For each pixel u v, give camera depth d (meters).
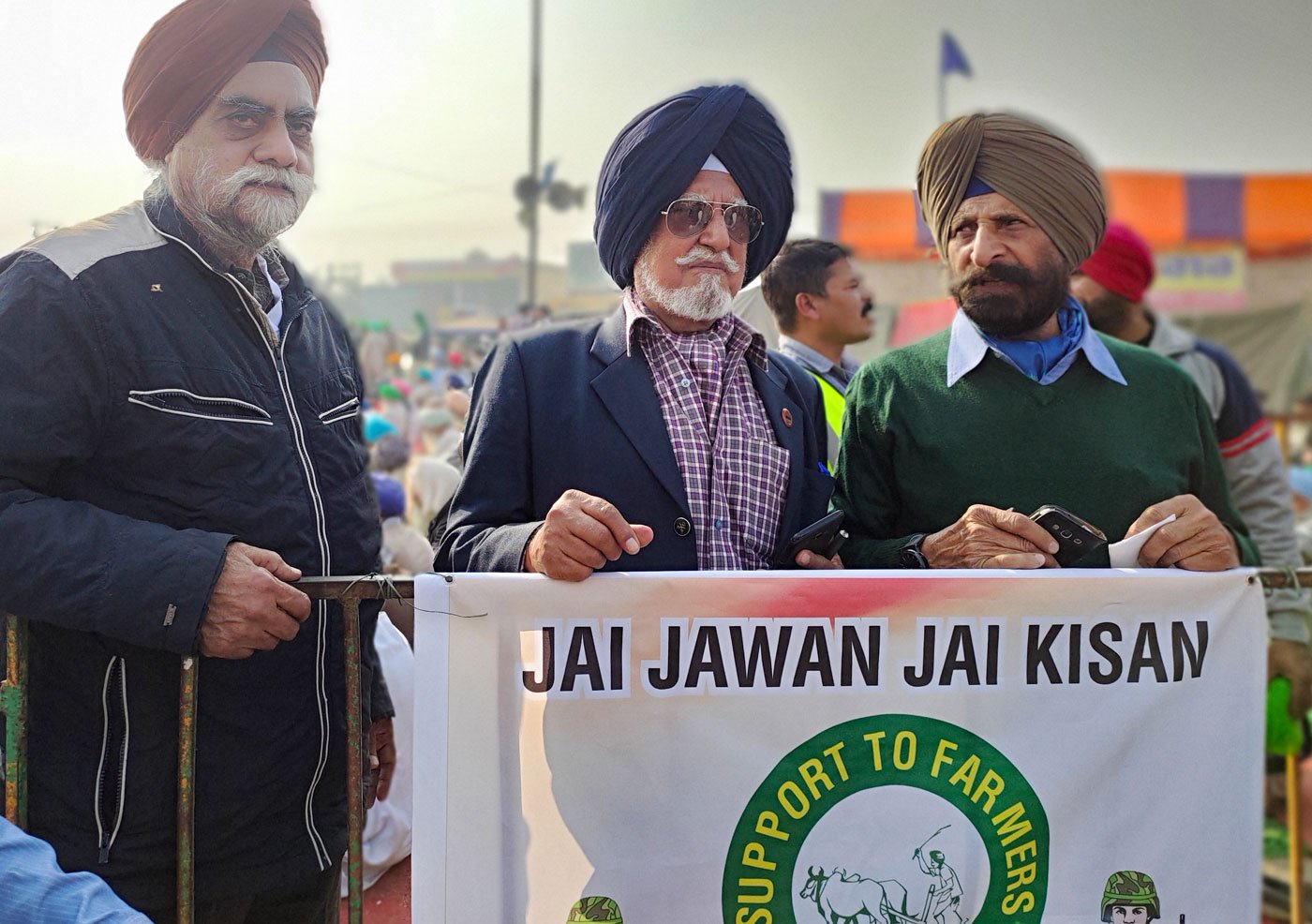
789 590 2.01
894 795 2.04
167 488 2.03
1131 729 2.11
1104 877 2.10
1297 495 7.07
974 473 2.38
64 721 2.01
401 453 6.03
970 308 2.42
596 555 1.94
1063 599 2.08
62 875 1.67
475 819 1.96
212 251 2.18
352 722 2.00
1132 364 2.48
